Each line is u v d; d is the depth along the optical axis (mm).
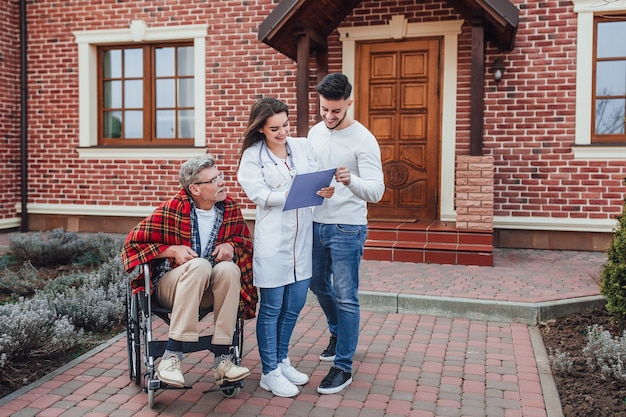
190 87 9500
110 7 9555
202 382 3844
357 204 3717
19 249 7180
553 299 5293
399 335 4801
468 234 7090
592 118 8016
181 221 3518
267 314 3621
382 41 8516
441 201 8312
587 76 7879
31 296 5898
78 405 3482
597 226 7891
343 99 3594
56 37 9836
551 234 8086
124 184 9656
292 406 3490
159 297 3570
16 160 10031
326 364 4176
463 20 8125
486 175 7016
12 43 9906
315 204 3490
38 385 3756
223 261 3520
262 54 9000
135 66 9727
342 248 3695
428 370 4059
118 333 4840
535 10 8000
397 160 8523
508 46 7832
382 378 3916
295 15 7312
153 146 9516
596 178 7898
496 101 8180
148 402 3500
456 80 8227
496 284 5914
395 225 7617
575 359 4078
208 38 9203
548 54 7996
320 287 4008
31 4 9914
